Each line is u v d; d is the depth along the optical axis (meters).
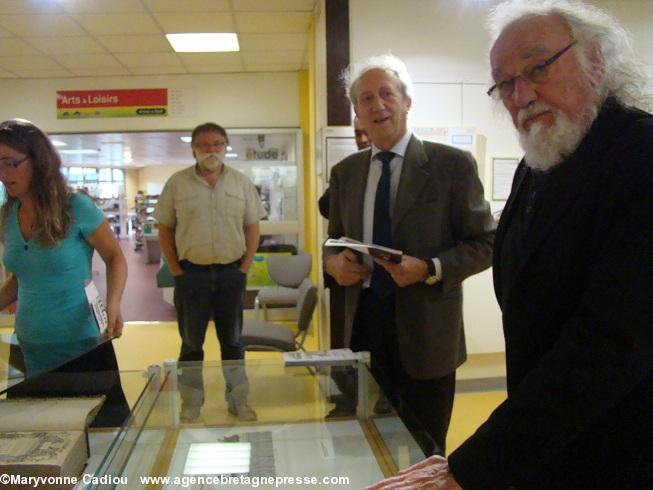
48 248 1.61
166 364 1.42
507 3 0.92
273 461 1.08
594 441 0.77
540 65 0.82
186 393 1.30
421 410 1.57
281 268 4.16
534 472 0.67
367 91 1.52
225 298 2.79
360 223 1.64
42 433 1.02
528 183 0.98
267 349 2.92
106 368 1.59
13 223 1.65
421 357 1.50
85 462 1.02
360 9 3.20
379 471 1.02
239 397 1.31
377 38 3.22
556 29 0.82
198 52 4.80
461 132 3.27
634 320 0.63
